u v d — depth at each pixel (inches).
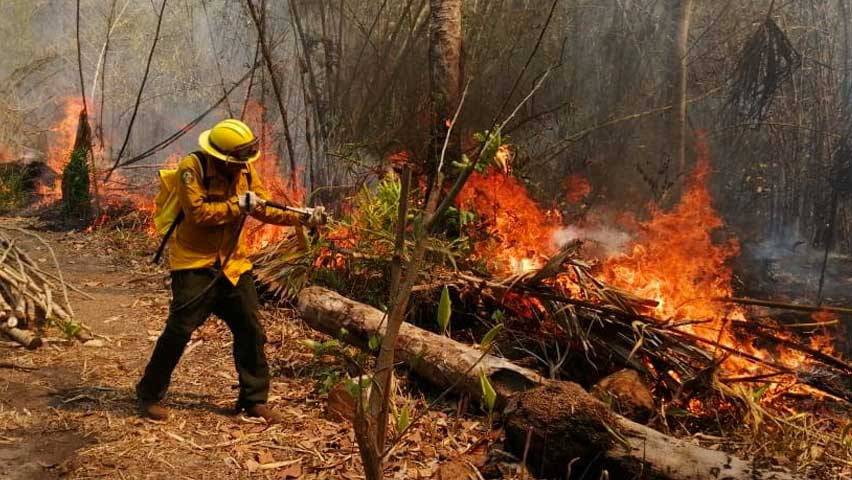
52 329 232.1
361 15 408.8
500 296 214.1
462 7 386.0
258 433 166.4
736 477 133.0
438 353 185.5
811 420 178.7
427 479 147.9
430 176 287.4
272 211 166.7
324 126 361.7
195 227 164.2
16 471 142.9
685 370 189.9
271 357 217.8
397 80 388.5
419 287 221.3
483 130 372.8
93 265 340.8
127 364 210.1
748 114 458.9
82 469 145.3
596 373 200.8
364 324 206.4
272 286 253.4
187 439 161.5
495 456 155.3
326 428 169.2
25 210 486.0
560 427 144.5
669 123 438.9
